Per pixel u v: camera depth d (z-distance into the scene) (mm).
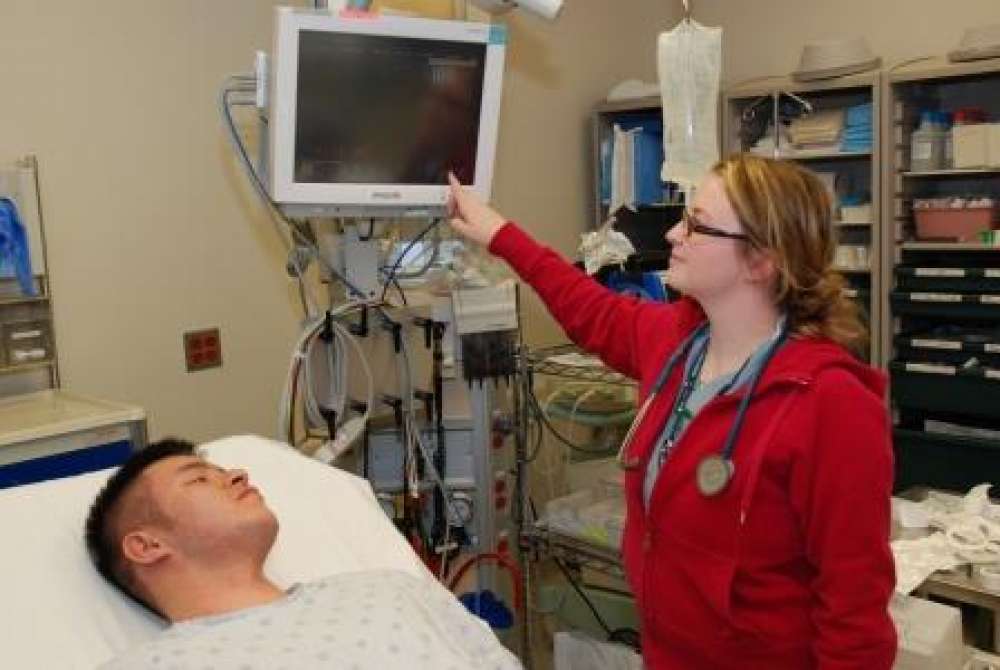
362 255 2105
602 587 2635
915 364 3264
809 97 3658
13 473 2008
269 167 1893
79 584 1473
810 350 1256
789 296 1288
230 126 2033
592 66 4043
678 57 1918
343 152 1881
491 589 2406
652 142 3748
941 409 3234
